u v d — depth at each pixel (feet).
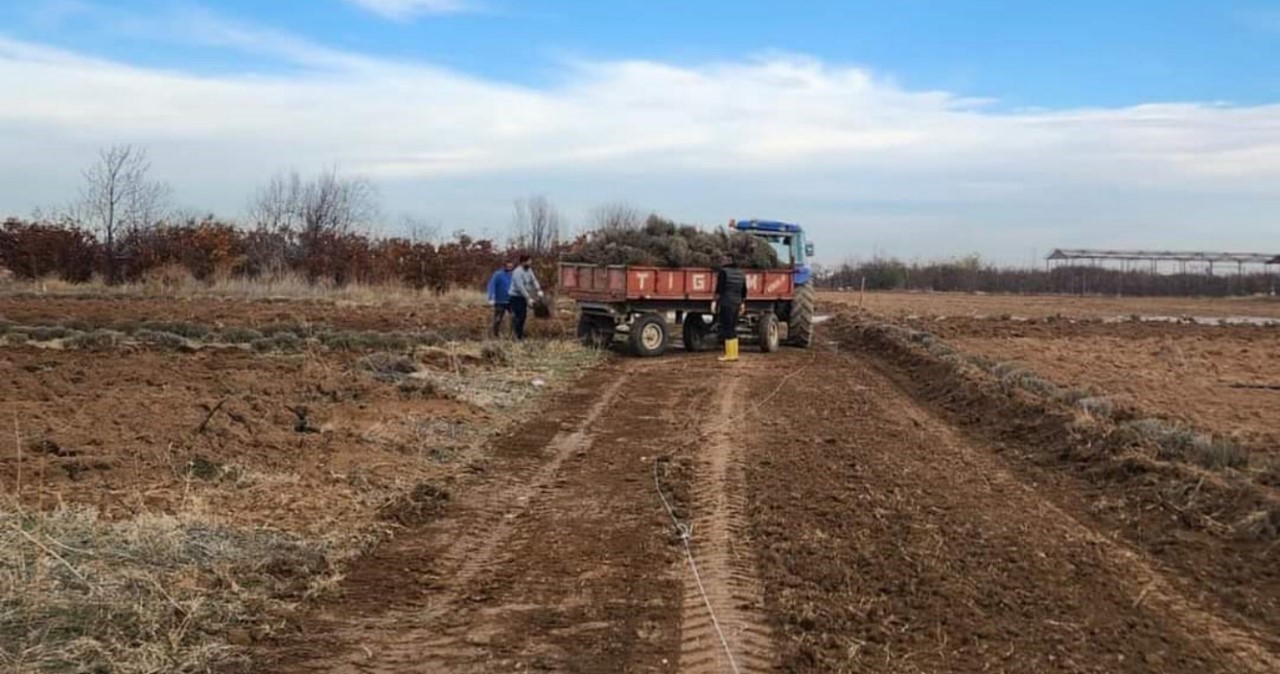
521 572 24.04
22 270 113.80
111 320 73.20
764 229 82.84
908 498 31.24
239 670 17.87
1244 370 69.77
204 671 17.66
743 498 31.04
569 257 73.92
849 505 30.07
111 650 17.70
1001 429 43.83
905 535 27.12
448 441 38.37
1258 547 26.89
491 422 42.80
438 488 31.09
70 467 29.01
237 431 35.04
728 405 49.96
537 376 56.85
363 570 23.72
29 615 18.38
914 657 19.29
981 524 28.55
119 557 21.76
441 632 20.16
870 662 18.93
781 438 41.19
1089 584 23.91
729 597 22.33
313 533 25.71
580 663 18.74
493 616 21.12
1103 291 250.37
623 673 18.28
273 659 18.47
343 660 18.60
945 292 245.24
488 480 33.37
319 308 96.89
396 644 19.45
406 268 126.31
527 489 32.24
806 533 27.14
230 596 21.01
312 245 126.52
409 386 47.75
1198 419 45.68
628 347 72.02
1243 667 19.58
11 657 16.83
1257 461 35.37
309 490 29.60
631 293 68.23
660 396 52.75
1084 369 67.05
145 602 19.74
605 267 69.67
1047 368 66.69
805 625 20.67
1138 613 22.20
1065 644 20.25
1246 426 44.37
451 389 49.21
